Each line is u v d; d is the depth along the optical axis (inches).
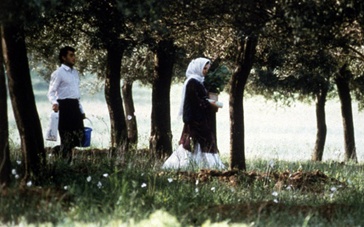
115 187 1171.9
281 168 1994.3
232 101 1844.2
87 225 936.3
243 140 1845.5
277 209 1163.9
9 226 952.9
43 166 1320.1
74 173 1403.8
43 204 1050.1
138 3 1170.0
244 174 1557.6
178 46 1894.7
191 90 1803.6
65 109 1638.8
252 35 1400.1
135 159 1625.2
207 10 1419.8
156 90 2196.1
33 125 1301.7
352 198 1315.2
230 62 2177.7
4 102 1226.0
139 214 1019.3
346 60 1995.6
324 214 1172.5
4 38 1263.5
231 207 1159.6
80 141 1641.2
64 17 1619.1
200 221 1080.2
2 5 1086.4
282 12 1342.3
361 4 1228.5
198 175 1542.8
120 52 1966.0
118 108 2135.8
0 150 1226.0
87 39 1962.4
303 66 2197.3
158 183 1379.2
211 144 1806.1
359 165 2370.8
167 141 2194.9
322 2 1230.9
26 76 1289.4
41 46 1927.9
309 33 1237.1
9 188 1122.0
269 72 3021.7
